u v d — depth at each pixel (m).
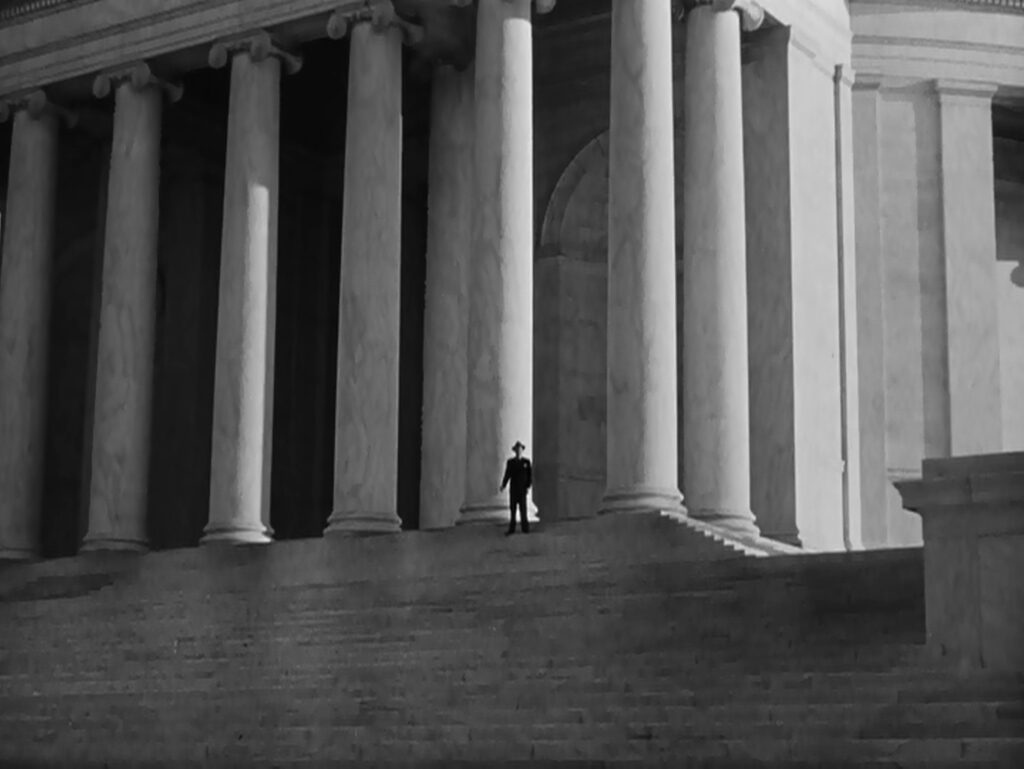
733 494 46.34
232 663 40.19
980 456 28.23
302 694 36.38
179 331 63.09
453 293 53.03
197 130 62.94
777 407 49.91
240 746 34.16
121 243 54.25
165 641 43.47
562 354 57.53
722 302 47.03
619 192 45.88
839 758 26.03
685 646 34.50
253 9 52.28
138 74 54.56
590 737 29.69
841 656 30.45
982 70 56.22
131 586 49.41
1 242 64.56
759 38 51.62
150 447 60.00
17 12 57.22
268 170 52.34
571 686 32.28
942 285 55.62
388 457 48.97
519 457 43.56
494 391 46.62
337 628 40.84
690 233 47.66
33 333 56.84
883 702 27.72
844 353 53.22
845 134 54.28
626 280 45.31
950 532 28.62
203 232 63.50
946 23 56.19
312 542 47.12
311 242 66.06
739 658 32.09
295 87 64.94
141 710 38.16
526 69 48.44
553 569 40.97
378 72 50.19
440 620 39.31
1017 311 59.62
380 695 34.94
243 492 50.66
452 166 53.50
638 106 45.97
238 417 51.03
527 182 47.91
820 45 53.12
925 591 29.39
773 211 50.78
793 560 36.91
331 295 66.19
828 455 51.53
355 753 32.19
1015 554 27.98
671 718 29.48
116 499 53.06
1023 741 24.64
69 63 55.91
